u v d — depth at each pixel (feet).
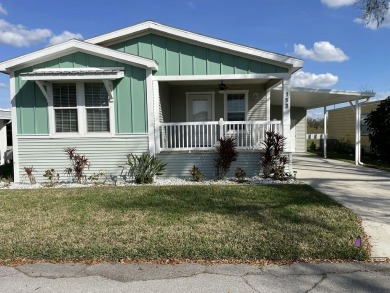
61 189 26.81
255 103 40.40
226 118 40.73
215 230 15.56
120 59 29.96
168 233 15.21
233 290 10.34
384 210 19.38
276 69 31.30
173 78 31.50
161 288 10.50
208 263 12.32
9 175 34.81
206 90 40.60
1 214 19.02
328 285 10.59
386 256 12.87
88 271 11.72
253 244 13.71
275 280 10.94
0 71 30.04
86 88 30.40
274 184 27.61
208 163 31.53
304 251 12.96
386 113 48.32
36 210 19.85
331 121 77.51
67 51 30.07
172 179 31.04
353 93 41.11
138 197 23.06
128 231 15.57
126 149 30.83
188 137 33.42
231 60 31.32
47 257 12.82
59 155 30.76
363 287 10.45
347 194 23.89
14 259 12.75
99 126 30.83
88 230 15.79
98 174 30.30
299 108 63.46
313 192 24.14
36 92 30.37
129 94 30.50
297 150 64.64
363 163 45.57
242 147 31.60
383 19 26.50
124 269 11.85
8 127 55.72
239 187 26.22
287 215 17.98
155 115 31.04
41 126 30.58
